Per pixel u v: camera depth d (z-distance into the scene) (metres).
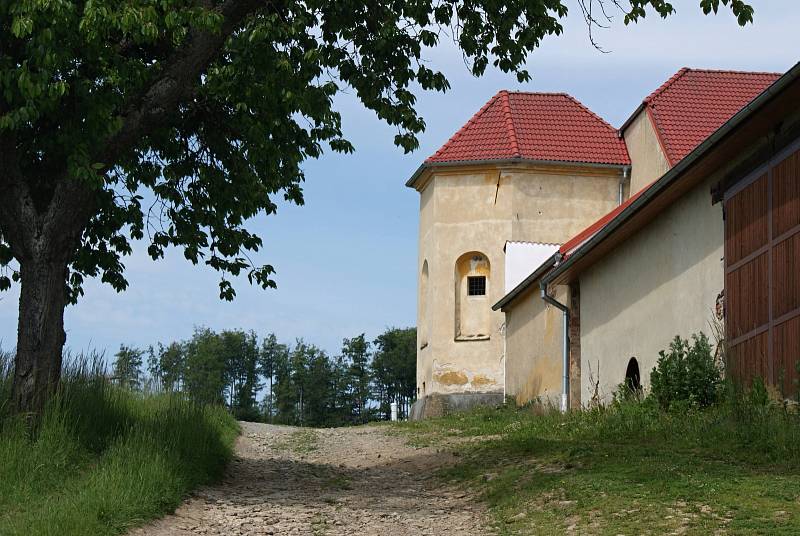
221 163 17.67
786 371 15.66
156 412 16.20
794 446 13.15
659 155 34.25
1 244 17.27
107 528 10.37
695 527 9.92
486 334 37.34
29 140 15.14
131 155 17.61
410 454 18.55
